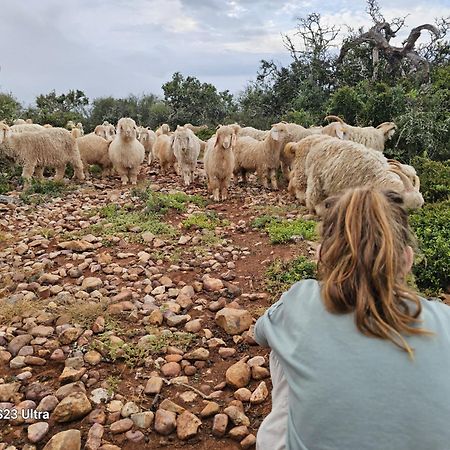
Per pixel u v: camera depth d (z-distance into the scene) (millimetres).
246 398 3416
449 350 1639
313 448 1629
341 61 22812
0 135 10758
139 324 4441
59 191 10828
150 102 28844
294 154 9023
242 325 4285
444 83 16516
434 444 1538
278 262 5773
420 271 5285
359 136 11141
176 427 3160
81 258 6215
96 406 3361
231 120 23375
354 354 1632
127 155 11547
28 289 5301
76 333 4184
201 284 5254
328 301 1741
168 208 8609
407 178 6801
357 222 1754
